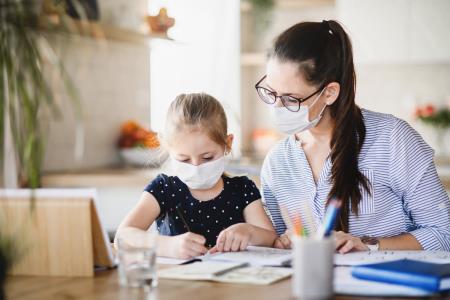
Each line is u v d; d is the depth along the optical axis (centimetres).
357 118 180
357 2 453
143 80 417
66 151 344
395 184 181
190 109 177
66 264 138
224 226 185
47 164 333
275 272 134
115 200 331
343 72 174
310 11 511
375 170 180
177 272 134
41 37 133
